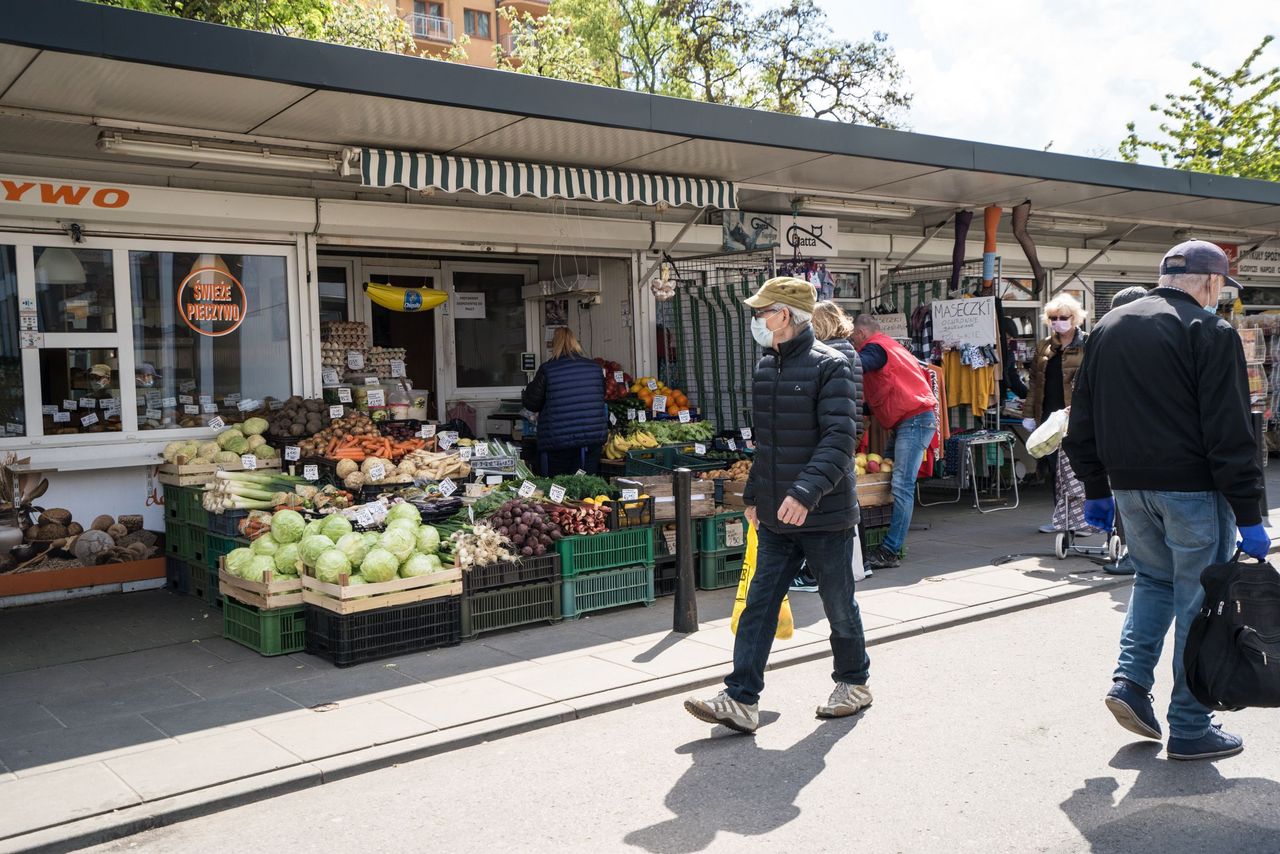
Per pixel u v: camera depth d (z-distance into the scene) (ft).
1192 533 13.96
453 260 39.22
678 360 35.22
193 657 20.75
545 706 17.28
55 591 25.34
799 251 37.78
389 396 31.55
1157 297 14.53
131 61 18.57
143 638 22.17
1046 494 41.39
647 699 17.98
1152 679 14.89
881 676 18.85
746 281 32.58
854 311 42.06
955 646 20.70
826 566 16.31
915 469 27.53
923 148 29.81
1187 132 82.99
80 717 17.20
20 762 15.23
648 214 35.29
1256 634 13.15
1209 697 13.38
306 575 20.52
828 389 15.70
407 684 18.63
